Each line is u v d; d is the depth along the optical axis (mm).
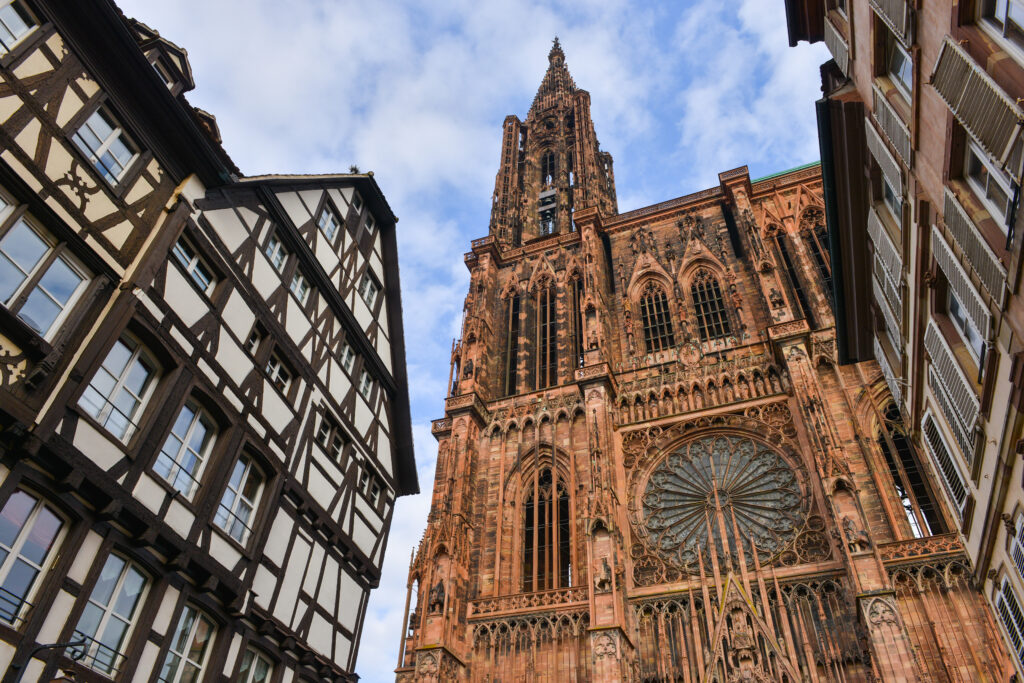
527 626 43406
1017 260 14062
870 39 20438
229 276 20984
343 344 28094
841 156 25078
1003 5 13367
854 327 31359
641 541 45625
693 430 49344
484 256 71812
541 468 52531
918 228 20250
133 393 17031
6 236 14352
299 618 22359
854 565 36031
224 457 19438
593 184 80000
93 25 17234
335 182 29094
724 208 63812
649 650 40250
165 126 19078
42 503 14328
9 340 13992
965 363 19609
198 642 18328
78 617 14508
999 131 13570
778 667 34875
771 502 44031
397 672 44406
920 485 41250
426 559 46781
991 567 22094
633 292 61438
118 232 17109
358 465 27672
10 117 14812
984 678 31312
